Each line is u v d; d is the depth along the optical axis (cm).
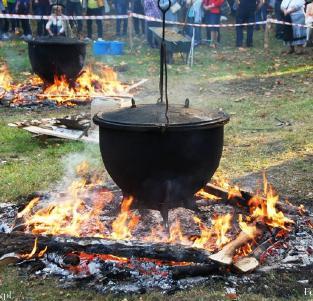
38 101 718
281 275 318
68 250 327
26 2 1246
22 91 767
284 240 347
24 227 362
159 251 319
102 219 370
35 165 491
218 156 336
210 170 333
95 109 557
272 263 329
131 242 327
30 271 324
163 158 317
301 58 1052
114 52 1106
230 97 755
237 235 343
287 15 1093
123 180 331
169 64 1012
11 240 338
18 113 680
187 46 976
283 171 476
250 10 1191
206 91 796
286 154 518
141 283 313
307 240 350
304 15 1084
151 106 344
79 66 732
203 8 1210
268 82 852
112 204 388
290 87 812
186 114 329
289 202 412
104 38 1312
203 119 322
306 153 519
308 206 405
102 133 331
